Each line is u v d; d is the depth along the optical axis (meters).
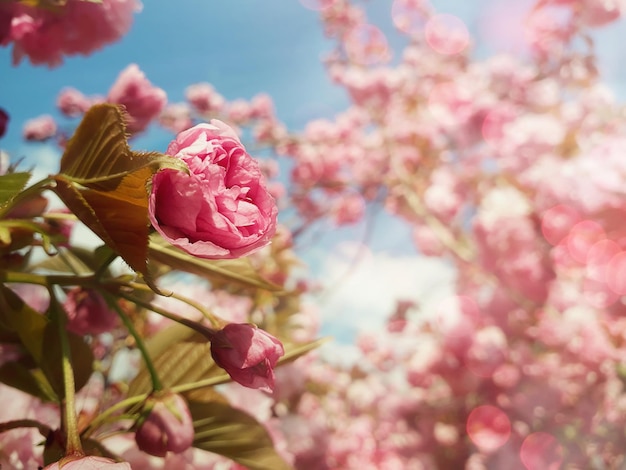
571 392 0.66
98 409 0.25
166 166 0.15
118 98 0.25
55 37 0.25
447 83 0.96
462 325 0.68
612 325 0.65
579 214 0.62
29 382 0.22
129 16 0.26
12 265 0.21
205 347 0.24
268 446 0.24
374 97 1.02
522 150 0.71
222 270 0.22
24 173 0.18
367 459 0.70
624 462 0.63
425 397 0.73
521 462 0.65
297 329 0.52
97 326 0.24
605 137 0.70
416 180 0.90
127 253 0.16
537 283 0.66
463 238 0.80
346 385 0.78
